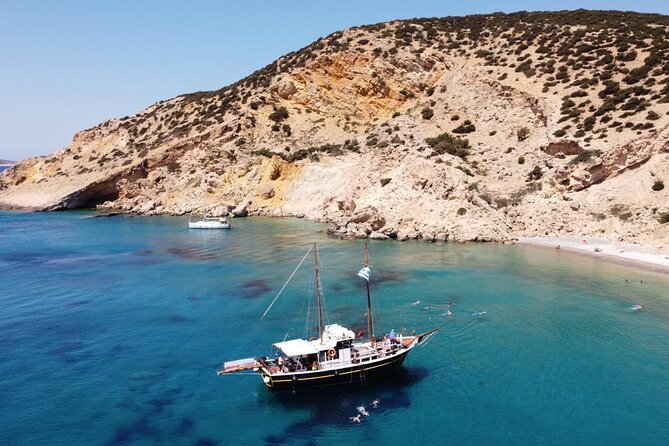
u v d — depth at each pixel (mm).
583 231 80750
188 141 146000
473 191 89562
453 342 42938
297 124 149000
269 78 161875
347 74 151000
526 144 101562
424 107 132000
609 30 127500
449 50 145125
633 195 80562
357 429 31172
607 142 87875
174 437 30438
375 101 148125
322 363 35938
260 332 45531
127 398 34625
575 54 119625
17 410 33156
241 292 57438
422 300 53438
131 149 158250
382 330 45531
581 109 100000
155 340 44031
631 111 93812
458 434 30406
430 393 35094
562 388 35219
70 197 143250
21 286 61062
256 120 150000
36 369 38750
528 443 29375
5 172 180625
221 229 103938
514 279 60375
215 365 39406
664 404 33000
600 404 33156
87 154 169125
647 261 65812
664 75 101000
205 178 134750
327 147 135000
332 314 49656
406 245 81500
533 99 108125
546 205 87562
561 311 49469
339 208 110375
